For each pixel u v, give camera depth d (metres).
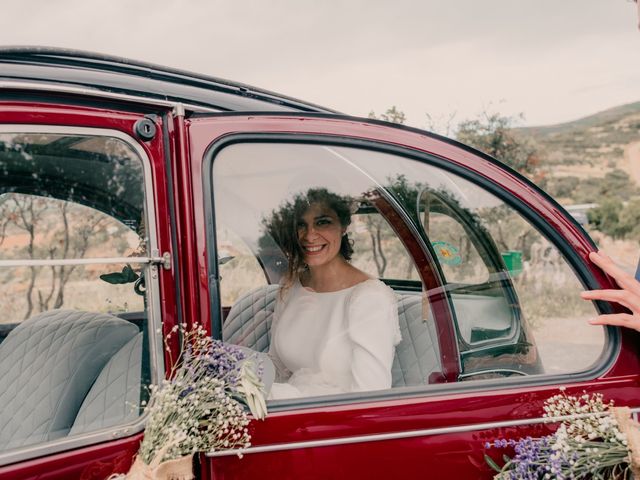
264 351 1.83
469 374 1.92
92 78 1.65
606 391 1.85
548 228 1.96
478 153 1.98
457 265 1.98
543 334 1.94
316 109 2.14
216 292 1.62
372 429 1.67
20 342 1.53
